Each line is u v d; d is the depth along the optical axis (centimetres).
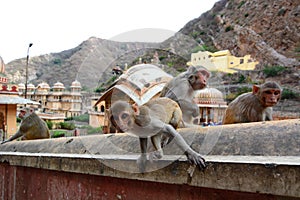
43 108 3897
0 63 2605
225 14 5803
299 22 4869
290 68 4012
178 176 228
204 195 222
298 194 179
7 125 2288
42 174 376
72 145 366
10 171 429
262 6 5506
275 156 241
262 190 192
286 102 2712
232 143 278
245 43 5075
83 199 318
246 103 476
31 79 10219
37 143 444
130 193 271
